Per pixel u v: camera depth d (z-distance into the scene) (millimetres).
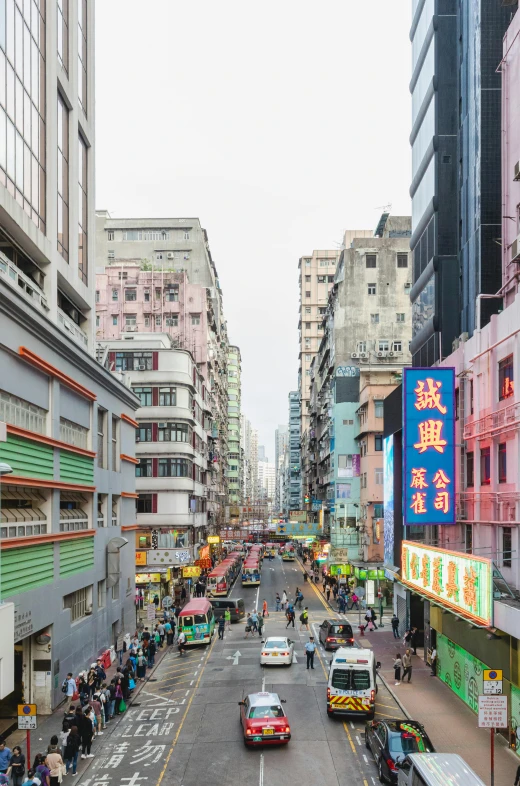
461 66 33250
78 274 31609
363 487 59438
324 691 27125
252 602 55031
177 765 19203
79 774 18688
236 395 152875
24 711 16375
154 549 54000
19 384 22234
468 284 31172
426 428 27422
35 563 23297
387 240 72750
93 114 34656
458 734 21422
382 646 36656
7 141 22578
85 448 30812
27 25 24953
